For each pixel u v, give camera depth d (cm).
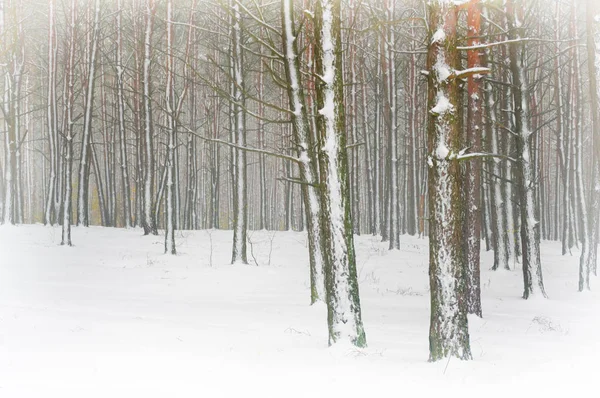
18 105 3453
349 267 980
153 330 1040
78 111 5338
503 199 2527
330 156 999
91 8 3584
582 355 968
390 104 2967
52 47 3306
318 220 1512
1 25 3188
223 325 1162
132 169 5225
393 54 2967
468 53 1573
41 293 1614
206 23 2992
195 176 4234
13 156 3231
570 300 1888
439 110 888
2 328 1001
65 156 2736
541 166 4091
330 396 644
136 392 639
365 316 1427
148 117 3145
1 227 3102
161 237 3100
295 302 1598
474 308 1516
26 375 692
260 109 3672
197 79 3397
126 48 3978
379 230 3525
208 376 718
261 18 1517
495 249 2573
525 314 1606
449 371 775
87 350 840
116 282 1955
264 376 729
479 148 1602
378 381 714
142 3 3262
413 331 1225
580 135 2523
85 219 3459
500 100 2325
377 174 3466
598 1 1819
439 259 878
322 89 1011
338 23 1024
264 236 3334
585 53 3359
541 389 699
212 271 2150
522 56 1891
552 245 3753
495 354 962
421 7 2730
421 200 3694
